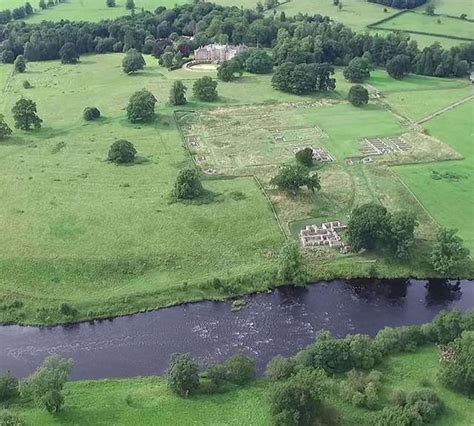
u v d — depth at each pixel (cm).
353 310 12300
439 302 12531
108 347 11388
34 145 19288
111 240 14100
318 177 16825
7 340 11600
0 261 13400
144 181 16875
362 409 9431
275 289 12925
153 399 9856
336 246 14012
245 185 16612
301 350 10781
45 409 9588
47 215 15125
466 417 9262
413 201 15738
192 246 13950
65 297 12550
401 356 10562
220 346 11350
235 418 9375
